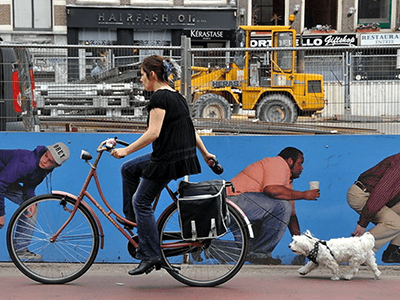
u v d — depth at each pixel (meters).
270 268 5.06
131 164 4.32
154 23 22.14
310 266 4.76
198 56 5.51
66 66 5.56
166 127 4.04
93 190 5.02
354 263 4.66
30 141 5.04
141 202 4.14
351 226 5.09
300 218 5.10
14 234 4.43
